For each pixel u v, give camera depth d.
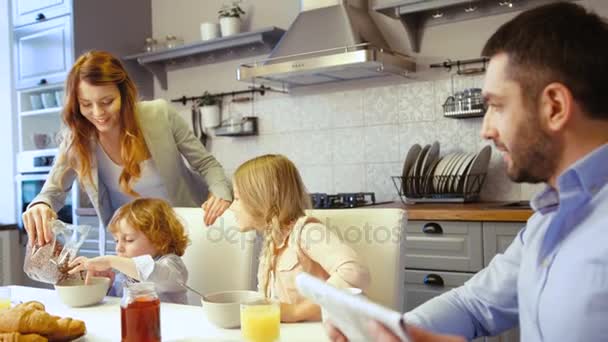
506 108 0.67
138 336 0.86
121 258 1.25
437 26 2.84
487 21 2.71
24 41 3.66
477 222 2.16
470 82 2.76
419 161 2.64
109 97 1.54
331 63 2.63
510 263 0.91
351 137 3.10
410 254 2.32
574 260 0.64
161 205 1.51
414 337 0.70
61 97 3.59
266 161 1.30
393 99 2.97
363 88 3.05
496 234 2.12
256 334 0.86
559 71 0.63
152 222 1.44
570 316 0.63
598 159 0.64
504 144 0.69
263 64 2.94
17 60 3.69
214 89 3.60
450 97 2.73
